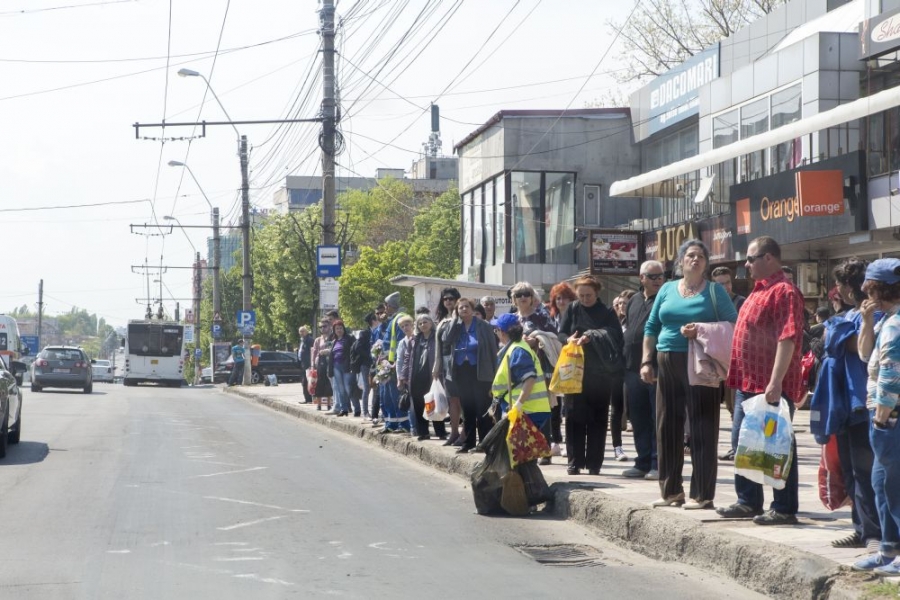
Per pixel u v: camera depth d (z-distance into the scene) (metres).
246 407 34.38
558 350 13.90
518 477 11.38
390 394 20.00
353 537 9.94
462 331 15.87
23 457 16.59
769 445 8.83
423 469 15.87
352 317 69.00
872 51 25.28
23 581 7.93
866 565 7.29
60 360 46.06
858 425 7.87
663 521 9.38
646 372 10.47
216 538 9.81
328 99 30.19
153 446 18.97
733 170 30.59
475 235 48.38
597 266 31.80
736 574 8.15
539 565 8.76
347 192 108.25
